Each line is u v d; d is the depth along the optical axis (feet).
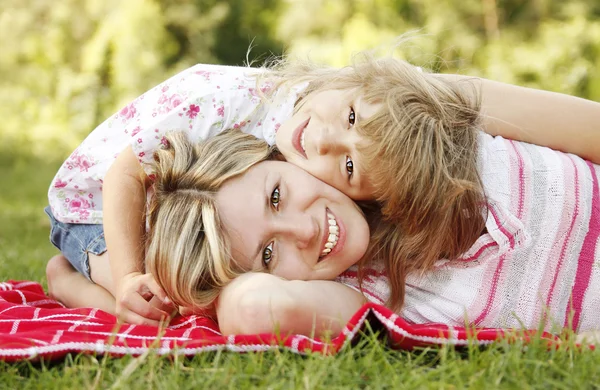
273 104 6.54
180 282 5.42
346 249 5.63
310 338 4.96
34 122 25.16
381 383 4.25
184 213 5.50
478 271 5.75
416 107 5.94
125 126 7.06
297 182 5.66
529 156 6.06
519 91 6.52
